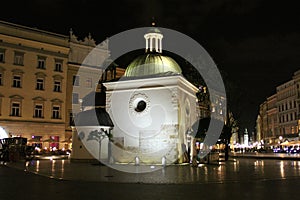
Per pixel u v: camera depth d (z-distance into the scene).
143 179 19.81
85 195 14.04
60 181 19.08
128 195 14.02
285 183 18.25
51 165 31.80
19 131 58.31
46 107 61.94
